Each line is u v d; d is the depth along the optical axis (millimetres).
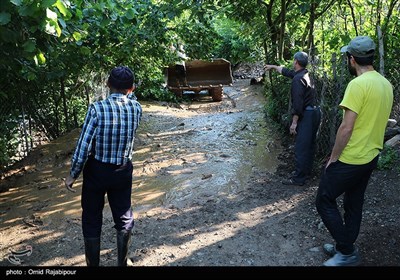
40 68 6688
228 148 6859
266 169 5887
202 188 5320
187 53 11641
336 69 5883
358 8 7977
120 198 3436
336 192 3318
